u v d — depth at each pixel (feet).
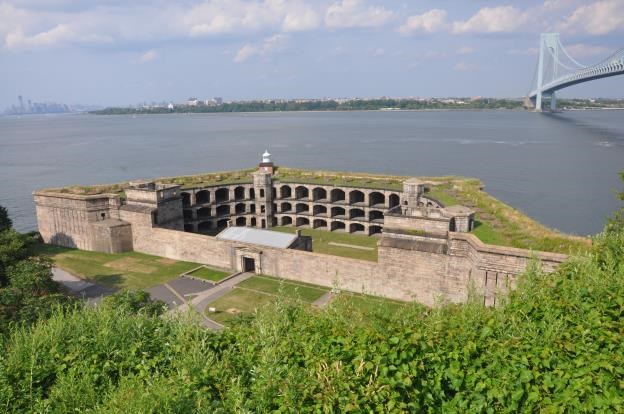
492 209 250.78
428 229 218.59
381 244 223.71
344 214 370.73
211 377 62.34
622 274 66.95
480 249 189.06
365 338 62.64
